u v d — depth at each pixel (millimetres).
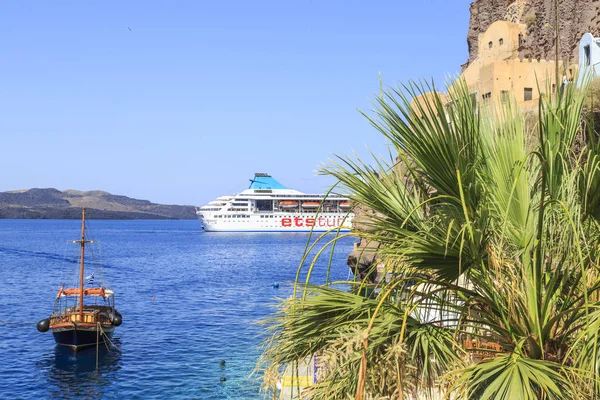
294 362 6965
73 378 34281
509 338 6629
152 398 29859
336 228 6898
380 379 6059
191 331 47094
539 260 6375
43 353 40781
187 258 136250
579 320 6746
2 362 38312
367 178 7051
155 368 35500
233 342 41812
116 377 34000
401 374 6023
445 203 6703
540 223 6246
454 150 6438
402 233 6625
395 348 5738
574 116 7145
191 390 30500
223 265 117188
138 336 45656
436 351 6254
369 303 6598
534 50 76438
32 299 68750
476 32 99938
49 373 35531
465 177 6480
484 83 46625
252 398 28188
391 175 7168
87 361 38125
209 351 39219
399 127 6691
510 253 6805
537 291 6426
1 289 77625
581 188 6805
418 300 6469
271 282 85000
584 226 7004
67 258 135625
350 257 39875
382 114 6742
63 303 65250
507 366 5816
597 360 5910
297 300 6680
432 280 6594
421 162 6672
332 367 6203
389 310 6500
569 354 6301
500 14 95062
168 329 48312
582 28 72500
